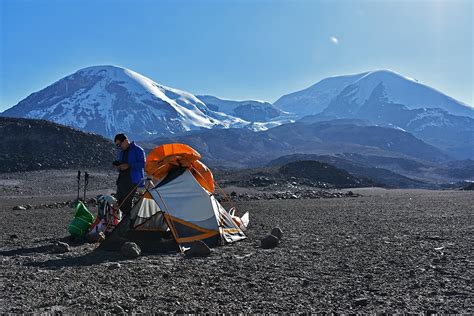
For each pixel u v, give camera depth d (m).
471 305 7.54
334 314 7.23
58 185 51.66
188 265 10.67
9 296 8.32
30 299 8.13
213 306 7.68
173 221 12.93
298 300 7.96
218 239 13.23
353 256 11.45
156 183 13.74
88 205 28.95
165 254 12.18
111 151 82.94
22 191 46.59
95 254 12.07
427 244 13.05
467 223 18.23
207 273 9.85
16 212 26.12
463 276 9.30
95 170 69.38
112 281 9.27
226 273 9.80
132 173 13.92
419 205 29.52
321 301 7.89
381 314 7.20
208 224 13.27
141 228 13.08
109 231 14.25
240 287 8.76
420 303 7.69
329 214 22.92
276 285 8.87
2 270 10.29
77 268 10.47
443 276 9.34
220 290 8.59
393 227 17.05
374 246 12.80
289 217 21.45
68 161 75.31
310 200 36.38
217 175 70.25
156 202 12.99
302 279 9.28
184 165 13.88
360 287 8.66
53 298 8.18
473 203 31.36
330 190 57.75
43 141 80.88
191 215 13.20
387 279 9.19
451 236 14.57
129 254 11.68
